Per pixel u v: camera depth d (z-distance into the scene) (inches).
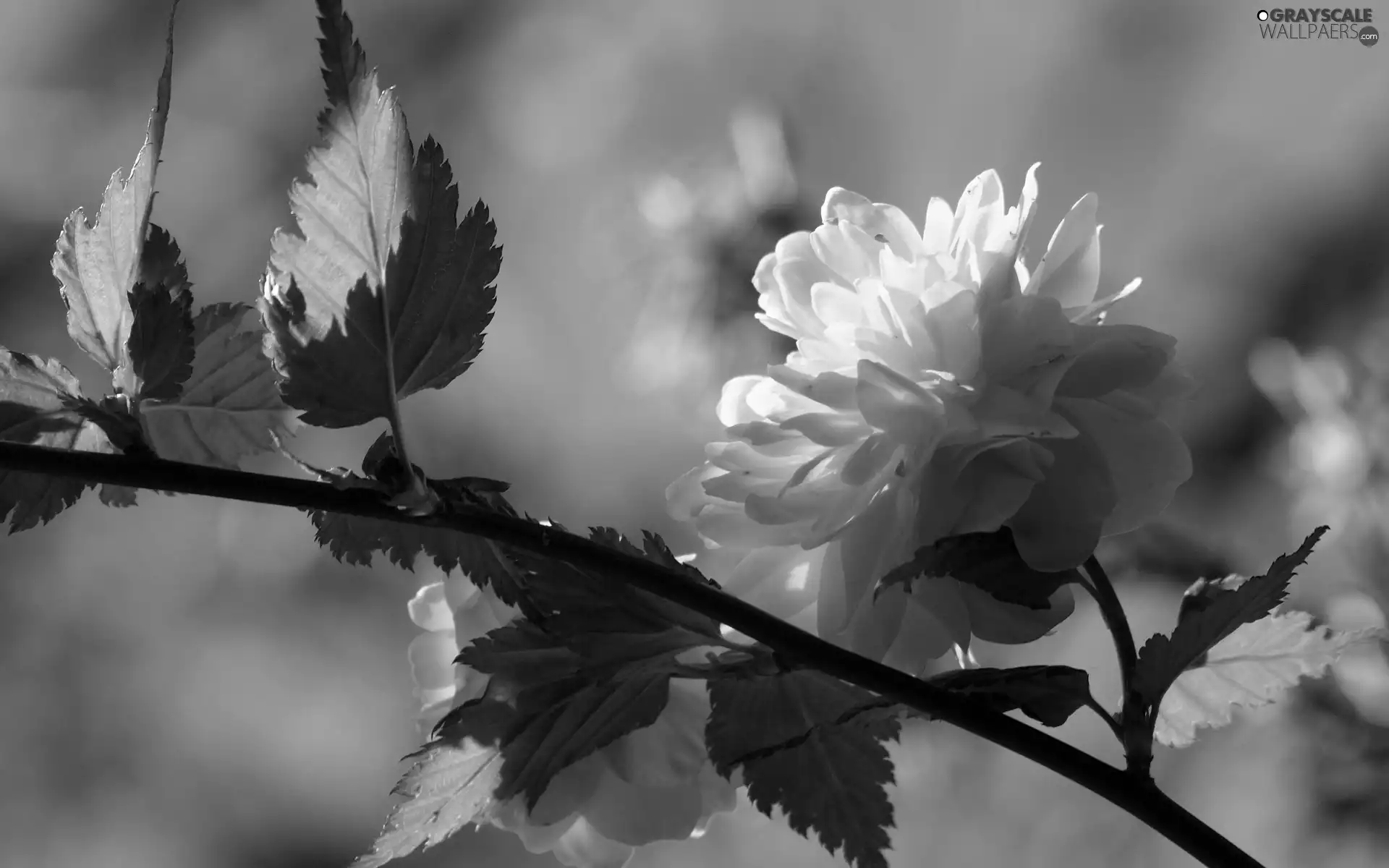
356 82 16.5
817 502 17.1
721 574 18.3
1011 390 17.0
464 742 17.0
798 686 17.1
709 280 28.2
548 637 17.0
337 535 16.9
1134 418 17.1
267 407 17.6
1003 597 16.8
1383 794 20.4
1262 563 20.7
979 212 17.5
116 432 16.6
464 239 16.6
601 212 30.6
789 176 28.3
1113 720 16.8
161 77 16.9
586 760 17.4
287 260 16.5
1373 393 20.8
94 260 17.0
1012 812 30.4
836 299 17.4
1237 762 22.2
